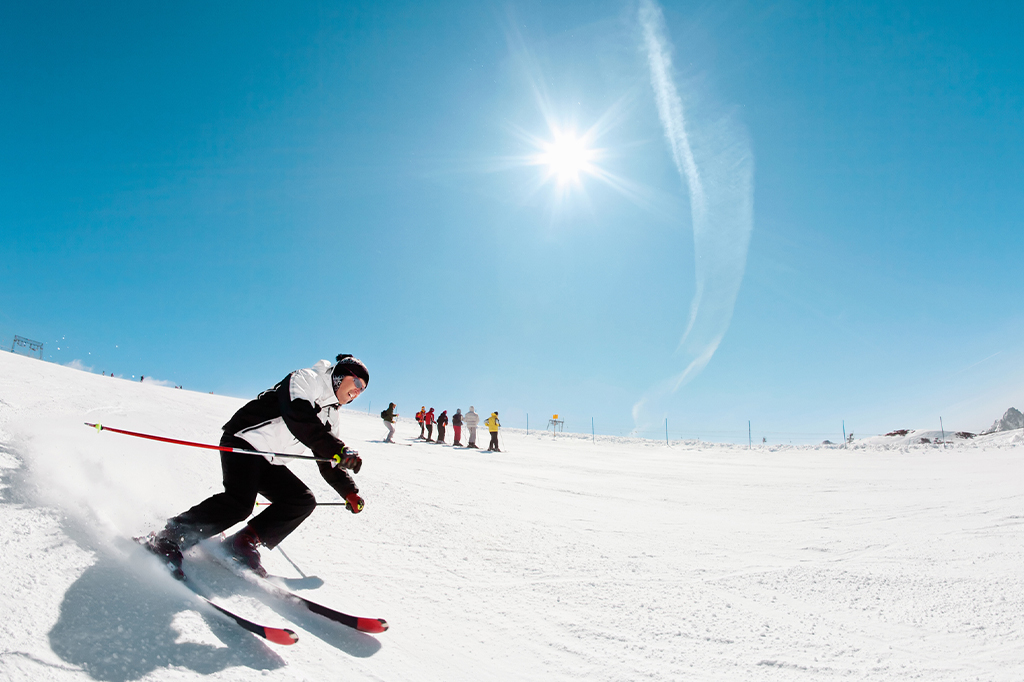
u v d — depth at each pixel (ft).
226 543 8.96
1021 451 52.90
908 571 13.10
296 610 8.00
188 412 27.17
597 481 31.83
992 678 7.76
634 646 8.52
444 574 10.80
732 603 10.68
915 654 8.55
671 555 14.03
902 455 57.67
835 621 9.92
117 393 27.25
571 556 13.12
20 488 9.02
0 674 4.80
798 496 27.35
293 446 9.73
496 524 15.42
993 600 11.08
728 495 27.50
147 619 6.47
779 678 7.63
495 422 57.41
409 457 34.27
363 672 6.77
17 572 6.43
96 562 7.27
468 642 8.15
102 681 5.21
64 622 5.89
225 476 9.02
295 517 9.35
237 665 6.13
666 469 42.68
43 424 13.93
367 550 11.47
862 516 21.08
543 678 7.36
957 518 20.35
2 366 23.48
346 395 9.87
